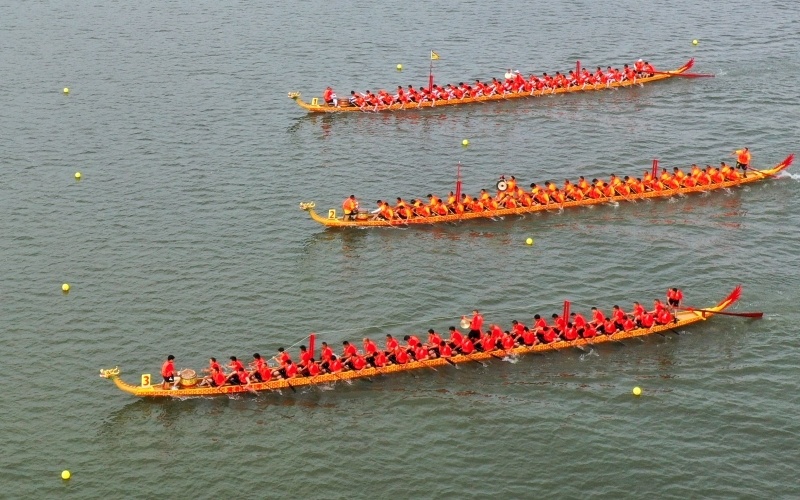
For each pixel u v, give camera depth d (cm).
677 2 15925
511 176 9938
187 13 15312
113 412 6494
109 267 8175
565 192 9312
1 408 6500
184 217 9019
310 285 7969
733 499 5772
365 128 11150
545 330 7094
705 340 7244
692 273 8150
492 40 14138
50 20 14875
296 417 6462
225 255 8394
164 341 7212
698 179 9575
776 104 11662
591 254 8469
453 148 10631
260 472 5994
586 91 12256
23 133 10794
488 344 7006
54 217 8988
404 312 7619
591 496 5803
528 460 6084
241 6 15700
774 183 9762
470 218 9094
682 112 11506
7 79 12388
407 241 8700
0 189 9506
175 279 8006
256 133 10931
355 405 6581
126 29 14488
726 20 14912
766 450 6159
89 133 10825
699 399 6606
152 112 11438
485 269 8244
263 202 9338
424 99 11794
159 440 6256
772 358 7031
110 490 5862
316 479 5938
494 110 11706
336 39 14112
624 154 10431
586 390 6712
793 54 13325
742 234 8788
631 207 9319
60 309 7588
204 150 10462
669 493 5819
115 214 9056
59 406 6538
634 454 6122
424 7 15700
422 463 6062
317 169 10069
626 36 14262
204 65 13012
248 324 7431
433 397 6650
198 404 6575
